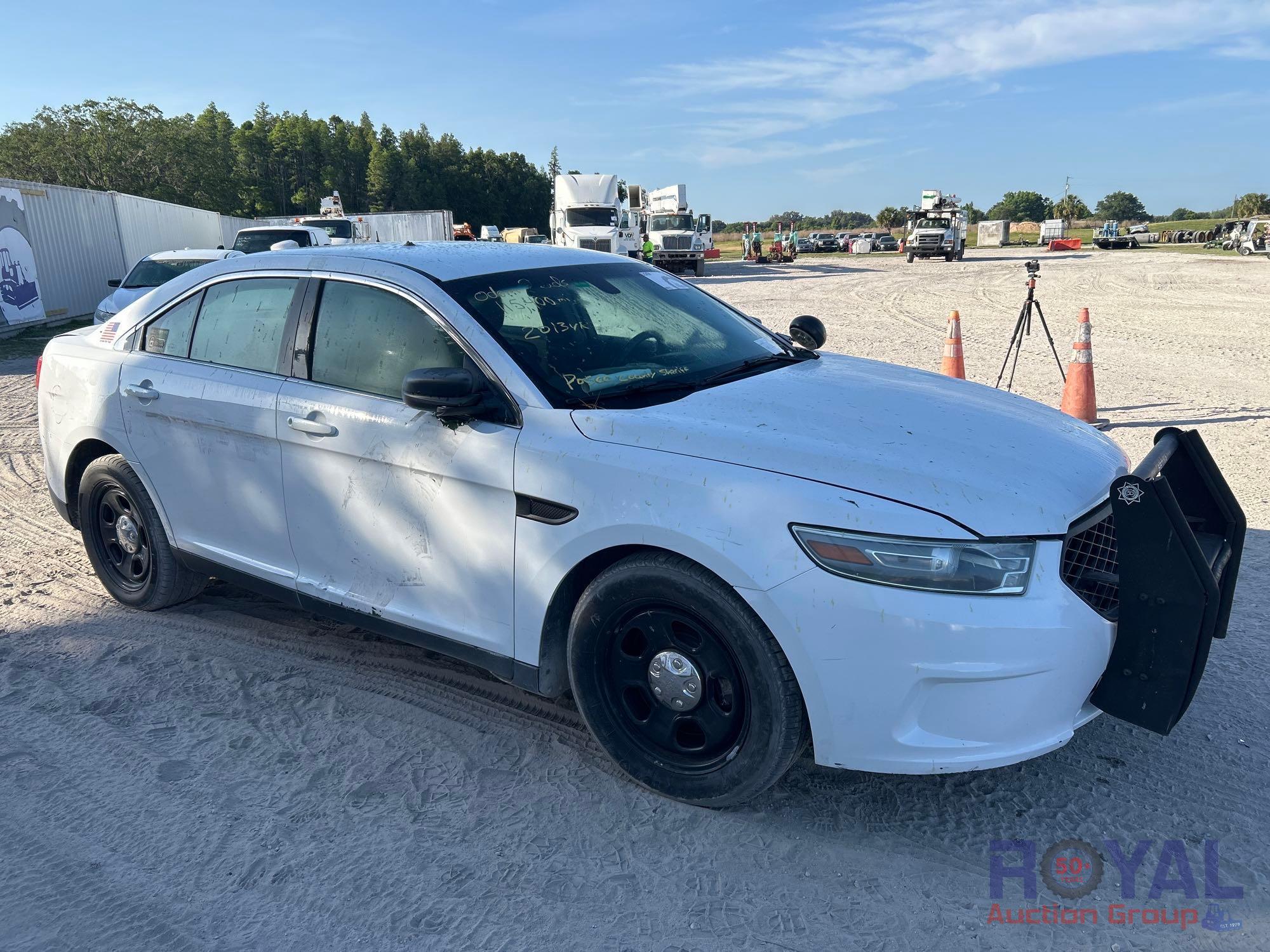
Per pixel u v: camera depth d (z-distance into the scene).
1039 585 2.47
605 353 3.31
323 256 3.66
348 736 3.31
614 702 2.96
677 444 2.75
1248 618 4.05
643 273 4.06
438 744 3.26
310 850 2.71
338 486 3.40
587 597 2.87
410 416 3.19
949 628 2.39
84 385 4.27
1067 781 2.96
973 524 2.44
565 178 32.41
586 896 2.50
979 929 2.36
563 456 2.86
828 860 2.62
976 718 2.45
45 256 19.19
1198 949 2.27
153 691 3.67
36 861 2.69
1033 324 15.67
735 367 3.51
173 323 4.07
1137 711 2.58
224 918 2.45
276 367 3.64
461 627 3.19
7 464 7.36
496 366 3.09
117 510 4.37
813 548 2.46
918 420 2.96
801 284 28.30
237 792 2.99
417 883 2.56
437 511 3.14
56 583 4.82
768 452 2.66
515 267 3.59
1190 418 7.99
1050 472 2.73
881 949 2.29
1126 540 2.53
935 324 15.98
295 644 4.07
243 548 3.83
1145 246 64.62
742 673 2.63
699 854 2.66
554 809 2.88
